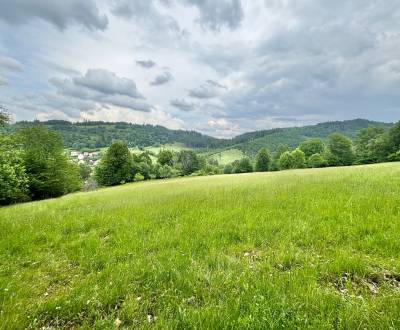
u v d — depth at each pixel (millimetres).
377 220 6242
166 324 3162
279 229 6520
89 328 3268
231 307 3451
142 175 97625
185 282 4172
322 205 8234
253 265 4750
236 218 7816
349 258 4457
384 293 3641
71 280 4715
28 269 5211
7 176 39094
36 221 9445
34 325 3395
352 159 83562
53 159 54562
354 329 2938
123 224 8234
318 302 3395
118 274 4559
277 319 3059
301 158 89750
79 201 20656
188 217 8477
